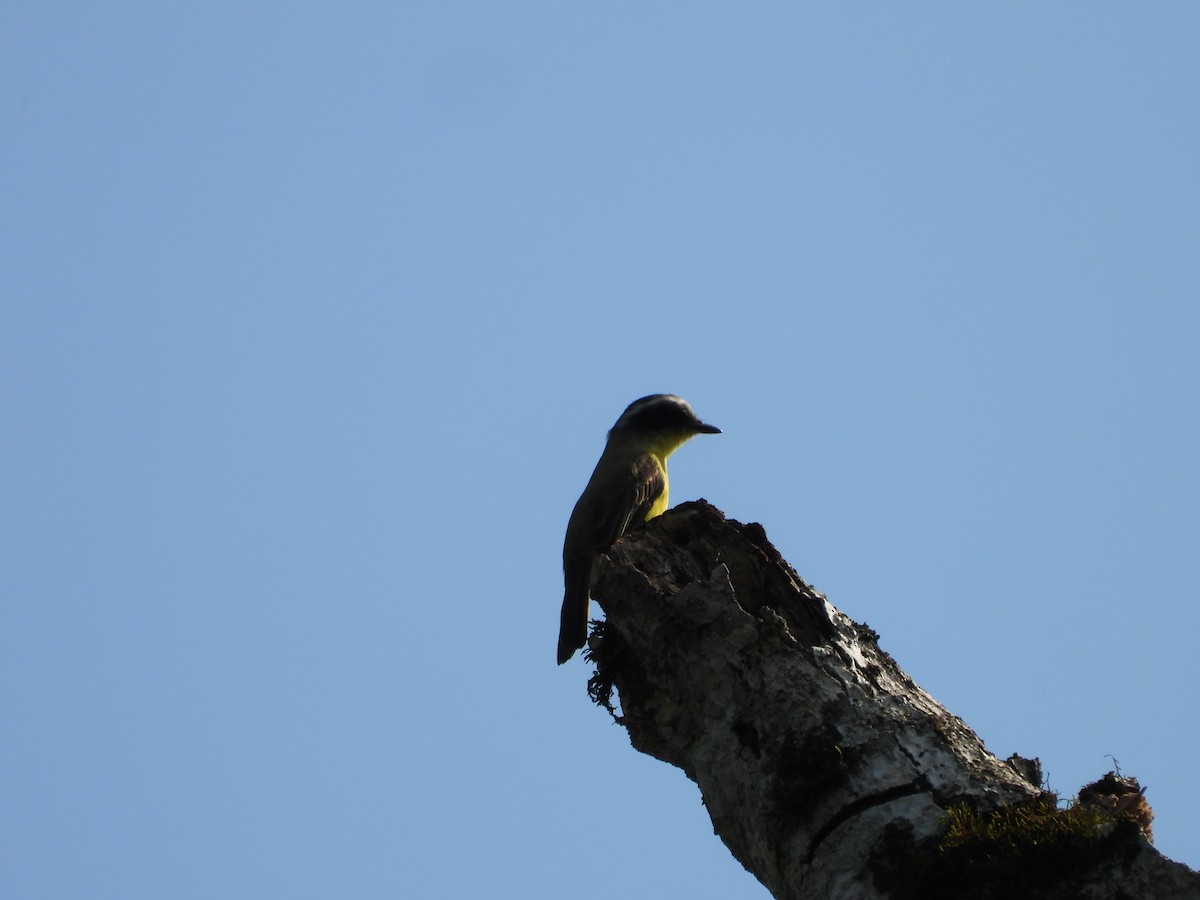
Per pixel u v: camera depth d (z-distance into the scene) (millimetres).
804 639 11672
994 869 9422
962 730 10844
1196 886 9148
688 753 11578
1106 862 9359
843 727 10734
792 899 10273
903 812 10023
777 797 10594
